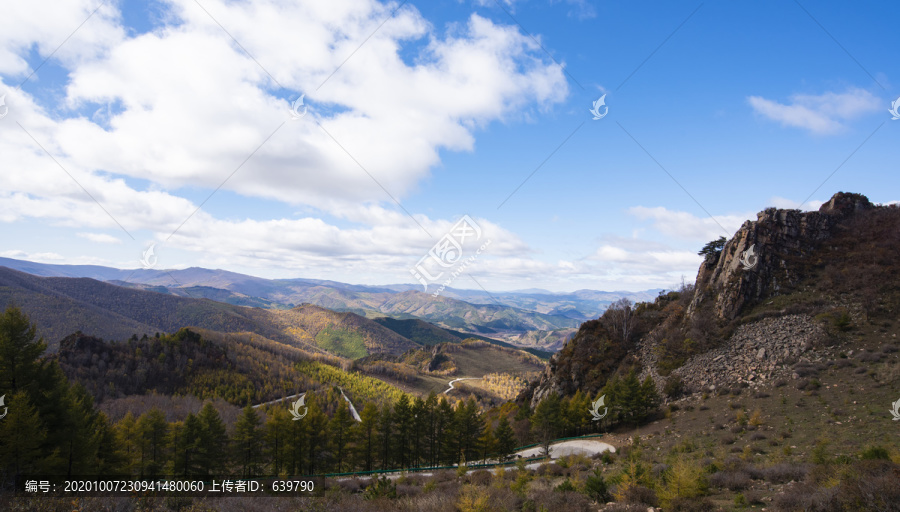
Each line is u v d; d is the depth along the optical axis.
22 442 33.34
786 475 22.64
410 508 24.86
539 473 40.03
